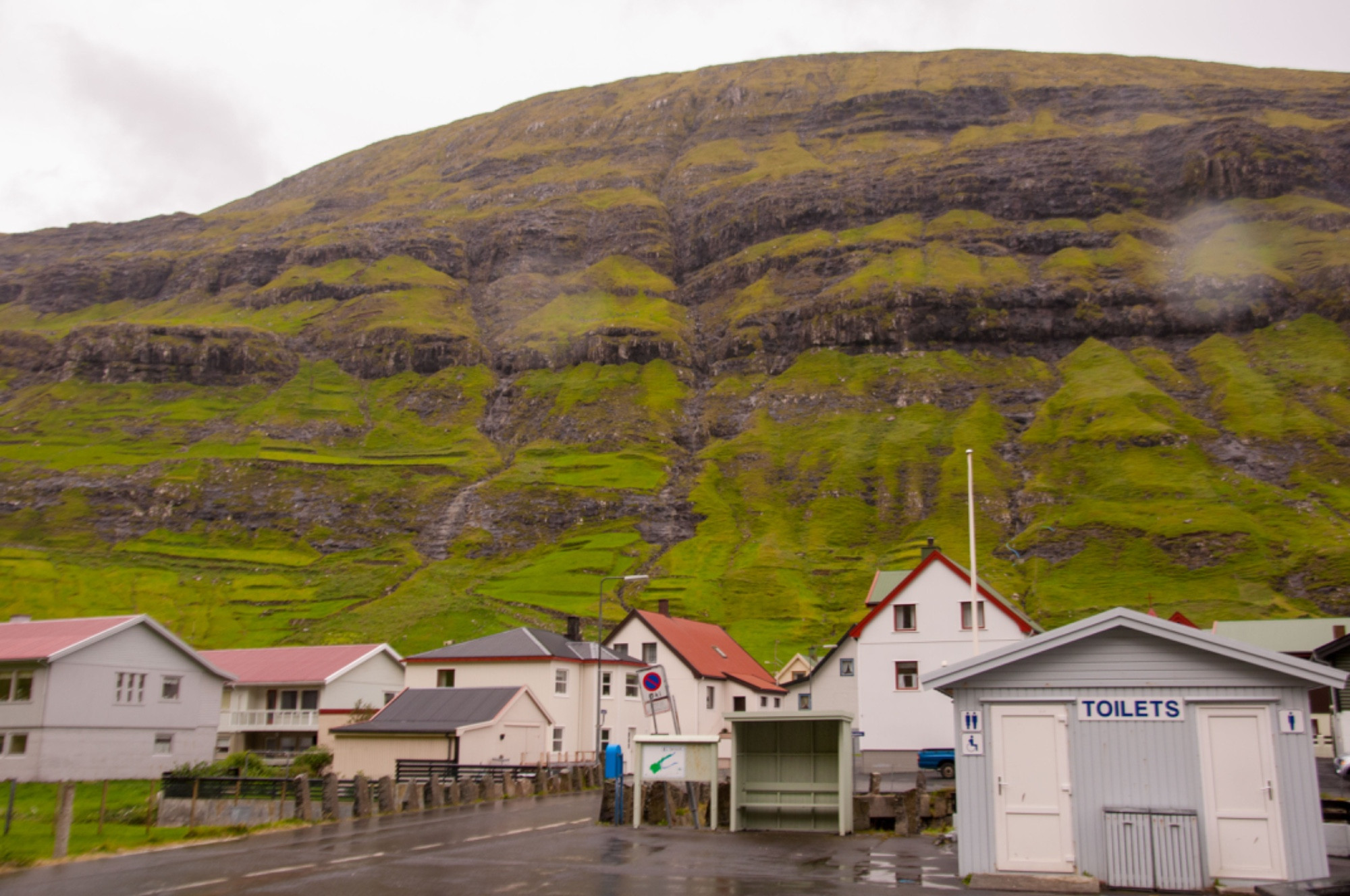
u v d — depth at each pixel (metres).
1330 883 17.52
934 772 51.50
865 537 163.88
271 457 198.38
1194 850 20.05
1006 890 20.50
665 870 22.80
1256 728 20.56
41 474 187.62
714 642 82.50
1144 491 159.50
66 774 52.41
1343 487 155.62
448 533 173.12
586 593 142.12
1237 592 126.25
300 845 27.28
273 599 141.38
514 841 27.94
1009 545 149.75
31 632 57.41
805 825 30.98
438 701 58.03
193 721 60.19
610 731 69.56
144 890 20.31
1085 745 21.45
